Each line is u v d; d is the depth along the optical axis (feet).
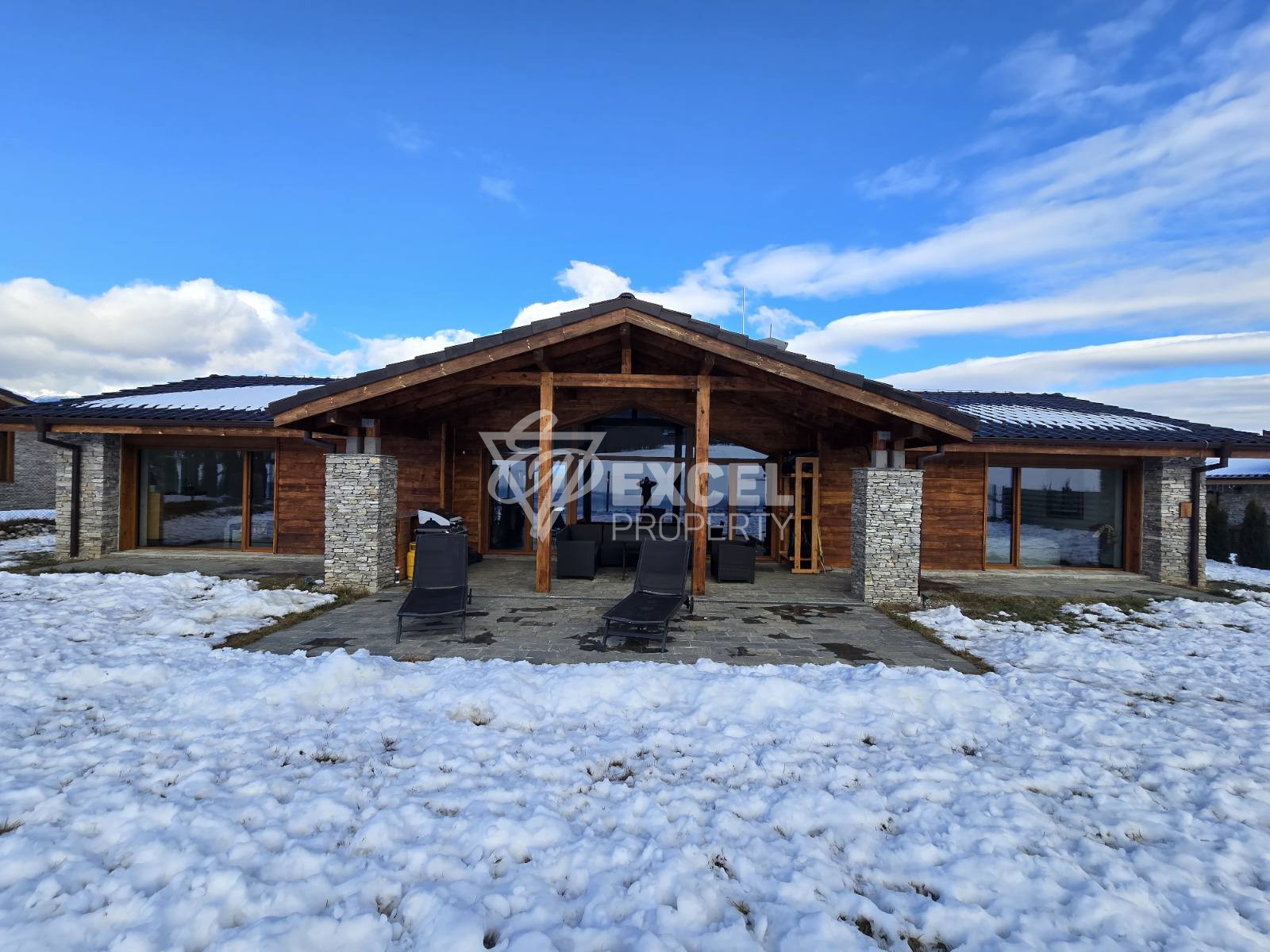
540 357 29.91
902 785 11.73
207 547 43.04
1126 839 10.26
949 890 8.87
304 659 18.85
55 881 8.52
